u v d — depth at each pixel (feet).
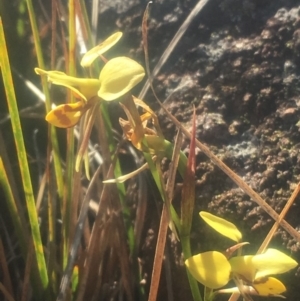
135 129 0.52
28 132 0.99
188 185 0.52
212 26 0.89
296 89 0.78
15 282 0.85
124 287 0.79
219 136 0.79
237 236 0.51
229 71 0.84
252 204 0.73
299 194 0.71
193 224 0.77
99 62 0.93
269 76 0.81
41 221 0.85
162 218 0.58
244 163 0.76
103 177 0.81
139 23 0.96
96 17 0.91
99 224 0.77
